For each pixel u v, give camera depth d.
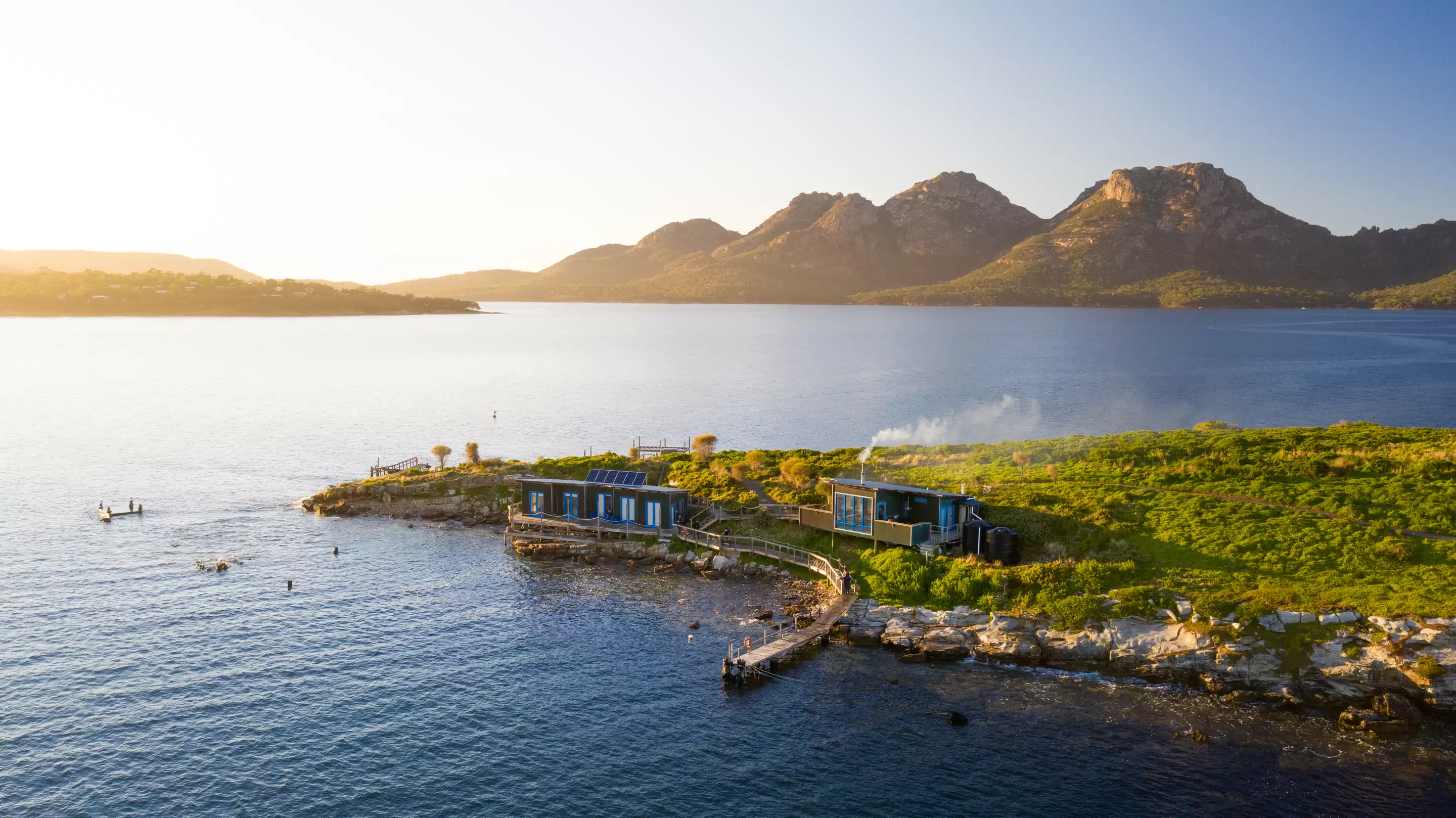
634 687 48.50
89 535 79.12
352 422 154.25
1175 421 159.62
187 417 157.12
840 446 134.00
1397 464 69.50
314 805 37.00
